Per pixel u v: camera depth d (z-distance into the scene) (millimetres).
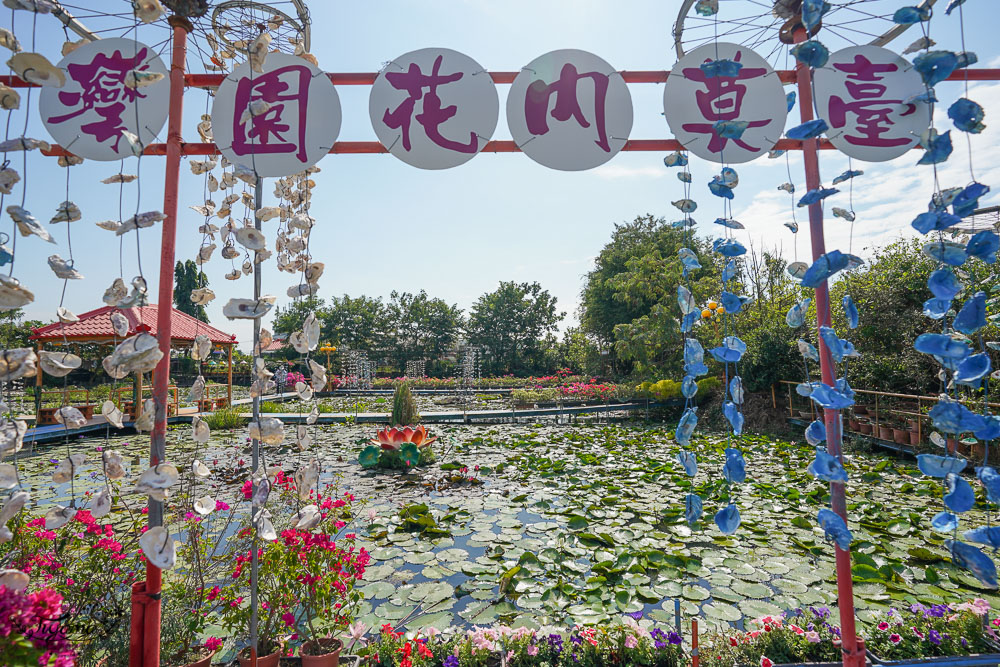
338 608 2287
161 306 1695
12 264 1506
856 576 3449
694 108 1896
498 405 16375
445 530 4512
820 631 2258
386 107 1890
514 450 8406
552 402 14695
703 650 2193
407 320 32781
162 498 1573
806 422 8820
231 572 2488
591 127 1911
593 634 2260
